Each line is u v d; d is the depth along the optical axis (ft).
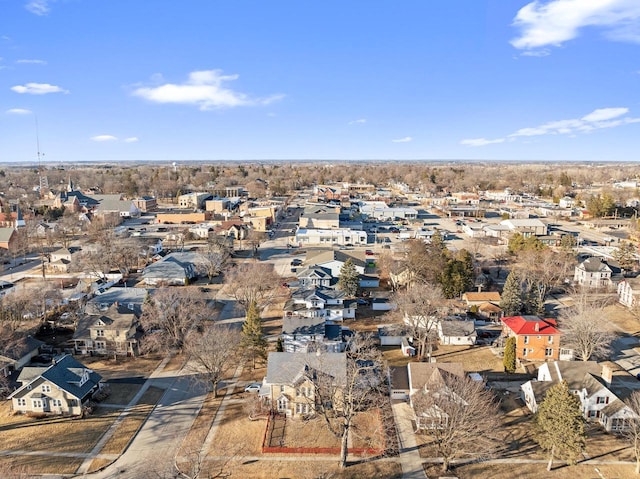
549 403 151.12
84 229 549.95
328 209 612.29
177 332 237.66
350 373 173.17
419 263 314.96
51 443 163.22
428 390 175.11
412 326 240.53
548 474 148.25
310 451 158.61
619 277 347.15
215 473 147.64
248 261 418.72
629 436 160.86
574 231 555.69
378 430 171.83
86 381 191.52
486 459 156.04
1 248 431.02
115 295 286.05
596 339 223.10
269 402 185.57
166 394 197.47
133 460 154.40
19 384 202.80
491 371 218.18
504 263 400.26
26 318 266.77
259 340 218.18
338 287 305.32
